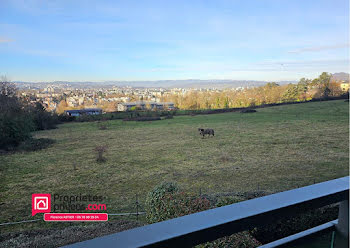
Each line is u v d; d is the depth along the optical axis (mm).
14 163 19391
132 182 14758
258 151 21109
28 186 14375
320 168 16047
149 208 6285
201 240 489
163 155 20984
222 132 30531
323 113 41281
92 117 47844
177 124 38750
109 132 33375
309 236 681
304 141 23922
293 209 564
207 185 13664
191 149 22703
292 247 683
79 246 413
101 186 14172
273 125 33469
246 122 37156
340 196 636
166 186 6418
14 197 12656
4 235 7676
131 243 422
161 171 16781
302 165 16797
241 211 538
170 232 459
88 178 15672
